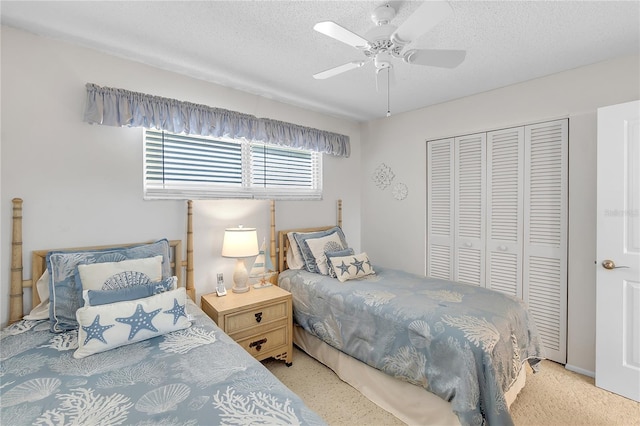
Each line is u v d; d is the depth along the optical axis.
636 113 1.89
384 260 3.60
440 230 3.11
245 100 2.71
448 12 1.17
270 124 2.80
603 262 2.03
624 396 1.95
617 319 1.98
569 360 2.31
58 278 1.62
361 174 3.83
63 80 1.87
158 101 2.15
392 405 1.84
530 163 2.50
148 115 2.11
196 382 1.10
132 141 2.14
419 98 2.92
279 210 3.05
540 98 2.43
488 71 2.31
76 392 1.04
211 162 2.59
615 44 1.91
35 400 0.99
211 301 2.22
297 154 3.25
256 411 0.96
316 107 3.18
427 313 1.75
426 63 1.64
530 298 2.52
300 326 2.56
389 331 1.83
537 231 2.47
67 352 1.32
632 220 1.92
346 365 2.15
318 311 2.35
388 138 3.53
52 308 1.57
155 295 1.58
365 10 1.57
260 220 2.86
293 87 2.63
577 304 2.28
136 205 2.16
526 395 1.98
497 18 1.63
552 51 2.00
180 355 1.31
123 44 1.92
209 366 1.22
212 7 1.55
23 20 1.66
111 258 1.78
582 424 1.73
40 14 1.60
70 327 1.54
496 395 1.41
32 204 1.78
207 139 2.57
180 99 2.33
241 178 2.78
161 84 2.25
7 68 1.71
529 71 2.31
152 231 2.23
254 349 2.21
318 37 1.84
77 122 1.92
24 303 1.76
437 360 1.58
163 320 1.50
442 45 1.93
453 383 1.49
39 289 1.73
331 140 3.38
